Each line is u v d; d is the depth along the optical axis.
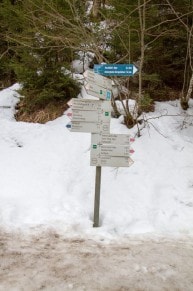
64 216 5.32
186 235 4.99
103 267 4.05
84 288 3.63
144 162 6.87
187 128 8.29
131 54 8.35
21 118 9.14
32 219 5.24
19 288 3.58
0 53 10.65
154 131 7.77
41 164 6.97
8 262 4.07
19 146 7.81
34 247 4.46
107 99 5.12
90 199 5.93
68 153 7.29
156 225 5.30
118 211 5.60
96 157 5.09
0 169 6.83
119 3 8.15
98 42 7.96
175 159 7.02
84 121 5.09
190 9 8.39
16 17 8.95
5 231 4.86
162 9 8.84
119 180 6.44
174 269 4.07
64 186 6.21
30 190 6.10
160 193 6.12
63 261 4.14
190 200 5.91
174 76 9.94
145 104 7.88
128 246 4.61
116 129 7.71
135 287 3.69
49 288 3.60
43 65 8.62
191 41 8.74
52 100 9.09
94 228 5.08
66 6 8.34
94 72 5.00
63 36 7.57
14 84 10.84
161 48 9.01
